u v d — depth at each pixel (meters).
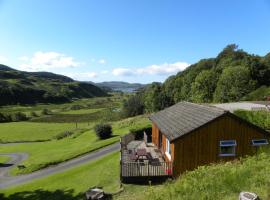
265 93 65.56
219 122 19.92
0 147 61.12
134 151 27.80
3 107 180.62
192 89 95.88
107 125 50.22
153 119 30.72
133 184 19.92
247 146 20.41
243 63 87.81
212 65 123.56
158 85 116.44
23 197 24.42
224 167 14.25
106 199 18.03
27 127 93.81
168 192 12.52
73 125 97.44
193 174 14.12
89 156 37.62
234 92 74.88
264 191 9.71
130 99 111.38
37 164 36.84
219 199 10.12
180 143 19.64
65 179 27.09
